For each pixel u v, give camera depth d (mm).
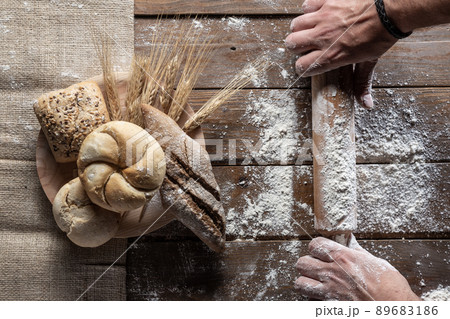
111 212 812
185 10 914
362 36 822
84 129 817
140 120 837
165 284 882
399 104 917
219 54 914
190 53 906
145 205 839
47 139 829
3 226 873
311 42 848
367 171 907
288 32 918
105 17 902
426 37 922
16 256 870
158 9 912
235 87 911
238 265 889
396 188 906
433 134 914
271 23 919
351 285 830
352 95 865
